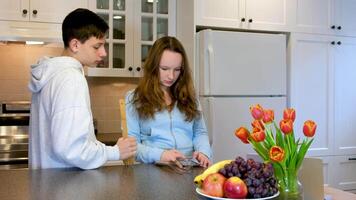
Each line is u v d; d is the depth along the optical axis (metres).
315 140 3.14
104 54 1.56
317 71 3.15
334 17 3.19
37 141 1.50
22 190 1.15
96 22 1.51
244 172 1.03
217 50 2.73
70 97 1.31
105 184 1.23
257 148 1.11
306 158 1.18
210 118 2.70
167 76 1.74
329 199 1.36
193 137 1.84
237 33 2.79
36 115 1.50
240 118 2.80
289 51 3.06
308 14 3.10
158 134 1.72
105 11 2.92
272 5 2.99
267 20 2.97
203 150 1.73
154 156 1.58
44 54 3.08
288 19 3.04
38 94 1.47
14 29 2.68
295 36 3.06
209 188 1.00
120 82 3.24
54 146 1.30
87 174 1.37
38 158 1.50
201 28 2.90
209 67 2.71
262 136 1.07
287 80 3.07
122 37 2.99
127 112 1.76
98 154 1.38
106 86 3.21
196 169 1.50
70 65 1.42
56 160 1.45
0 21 2.65
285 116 1.10
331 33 3.18
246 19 2.91
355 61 3.24
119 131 3.23
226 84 2.76
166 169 1.50
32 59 3.05
